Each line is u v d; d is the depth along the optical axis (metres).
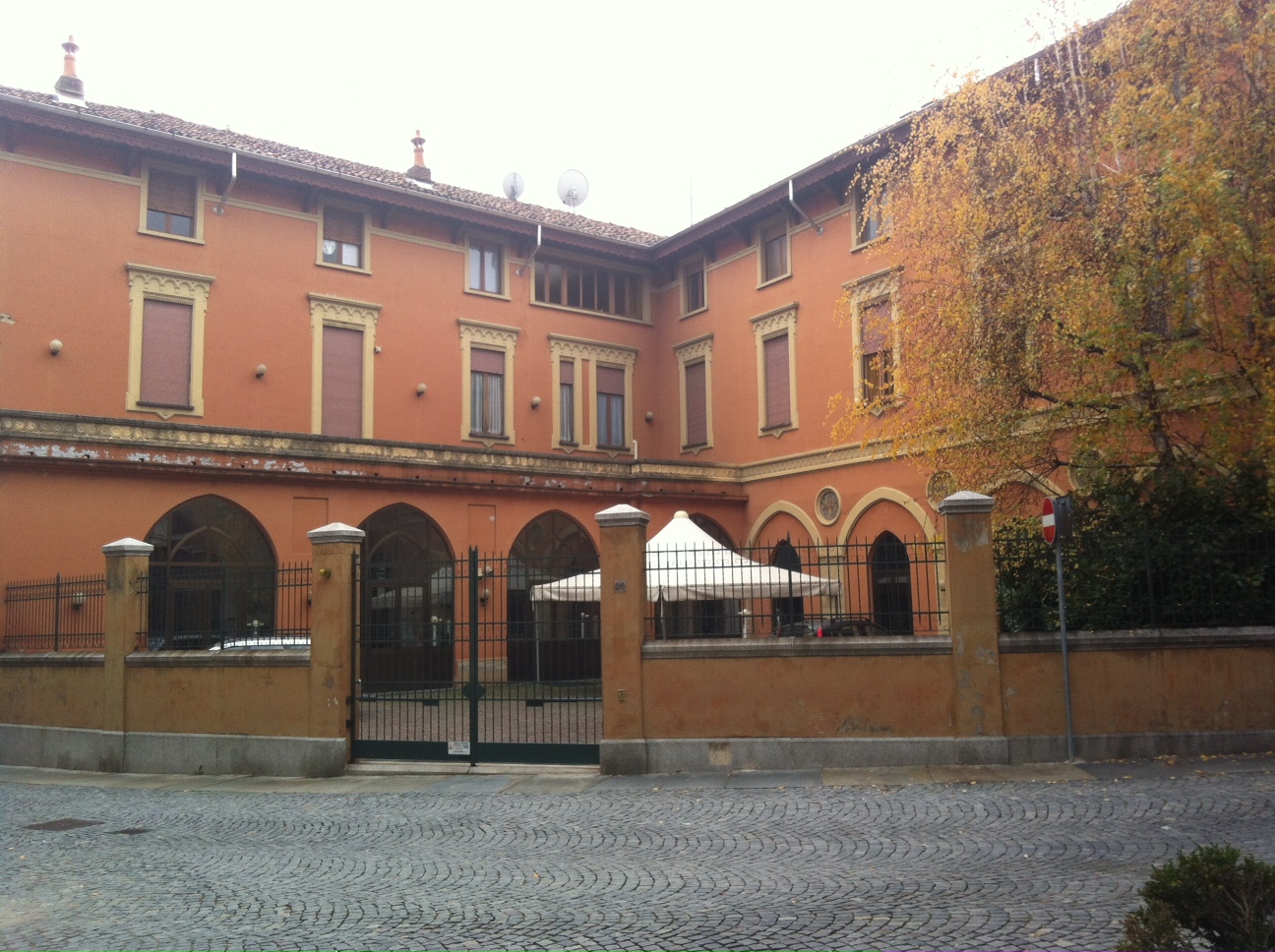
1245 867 4.25
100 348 22.12
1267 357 11.82
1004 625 12.30
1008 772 10.98
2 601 17.94
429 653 13.85
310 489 21.88
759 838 8.59
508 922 6.59
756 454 27.67
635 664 12.30
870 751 11.67
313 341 25.22
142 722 14.52
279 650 13.66
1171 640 11.58
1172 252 12.62
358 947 6.22
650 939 6.10
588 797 10.94
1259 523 11.85
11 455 18.20
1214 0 12.64
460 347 27.67
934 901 6.51
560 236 29.11
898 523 23.48
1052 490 17.75
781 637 12.24
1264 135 12.05
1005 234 14.70
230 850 9.05
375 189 25.83
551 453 25.12
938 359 15.18
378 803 11.09
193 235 23.78
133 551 15.04
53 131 21.77
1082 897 6.39
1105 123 14.19
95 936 6.64
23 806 11.88
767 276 27.84
